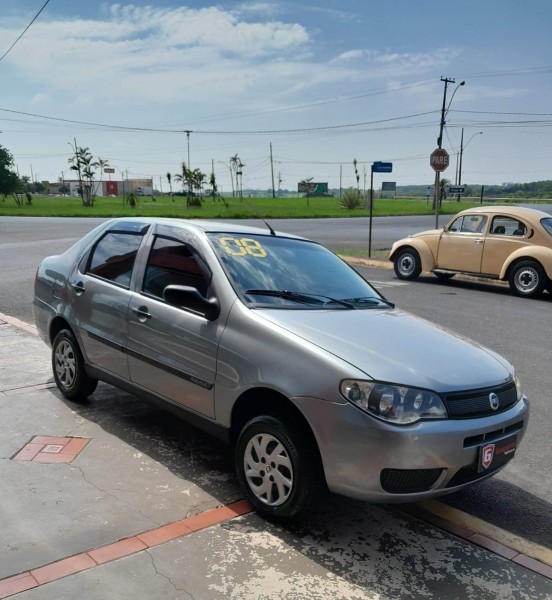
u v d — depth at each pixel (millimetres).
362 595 2916
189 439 4676
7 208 65812
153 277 4457
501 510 3902
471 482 3346
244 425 3736
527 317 10562
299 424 3373
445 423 3164
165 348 4125
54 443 4465
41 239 22844
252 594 2861
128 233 4949
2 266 14695
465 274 13891
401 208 76812
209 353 3779
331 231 32219
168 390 4145
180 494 3801
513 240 13016
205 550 3199
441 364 3451
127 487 3852
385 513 3773
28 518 3408
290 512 3389
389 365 3287
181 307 4078
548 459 4715
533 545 3488
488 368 3615
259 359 3498
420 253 14539
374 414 3102
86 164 89438
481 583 3086
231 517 3555
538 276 12617
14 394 5477
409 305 11383
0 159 83188
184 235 4434
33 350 6961
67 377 5305
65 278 5352
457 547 3418
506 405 3529
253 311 3713
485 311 11016
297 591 2910
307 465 3318
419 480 3141
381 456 3072
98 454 4320
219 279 3951
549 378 6820
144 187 154375
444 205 82062
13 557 3029
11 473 3951
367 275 15719
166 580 2922
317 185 141750
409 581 3057
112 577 2918
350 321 3838
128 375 4531
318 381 3234
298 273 4426
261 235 4746
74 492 3742
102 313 4758
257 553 3205
